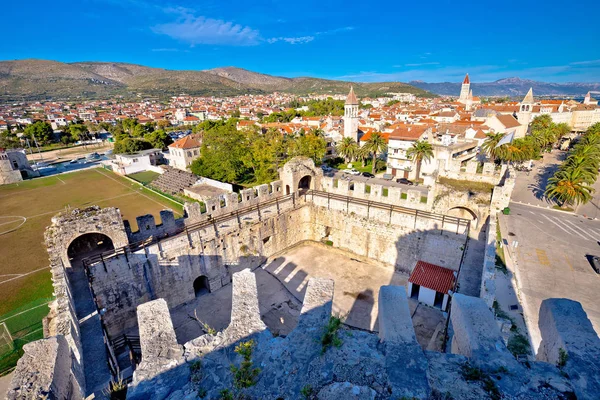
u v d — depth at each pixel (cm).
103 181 8162
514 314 2538
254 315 895
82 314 2009
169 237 2523
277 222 3331
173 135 14600
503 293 2772
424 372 605
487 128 8362
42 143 13750
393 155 7644
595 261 3416
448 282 2638
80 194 7044
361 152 8175
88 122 18588
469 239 2859
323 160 8975
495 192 2673
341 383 675
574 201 5603
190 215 2714
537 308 2734
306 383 695
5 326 2567
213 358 775
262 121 18138
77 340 1611
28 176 8731
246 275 1055
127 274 2295
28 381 690
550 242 4094
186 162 8594
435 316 2570
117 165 9000
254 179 7494
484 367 596
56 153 12288
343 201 3325
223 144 7081
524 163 8062
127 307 2334
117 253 2230
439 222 2805
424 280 2702
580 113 13112
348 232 3391
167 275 2519
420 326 2472
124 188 7431
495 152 6506
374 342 761
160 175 8100
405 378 597
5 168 8069
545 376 558
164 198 6569
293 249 3597
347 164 8869
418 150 6588
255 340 819
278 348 789
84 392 1373
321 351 757
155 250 2409
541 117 10612
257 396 693
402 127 7881
